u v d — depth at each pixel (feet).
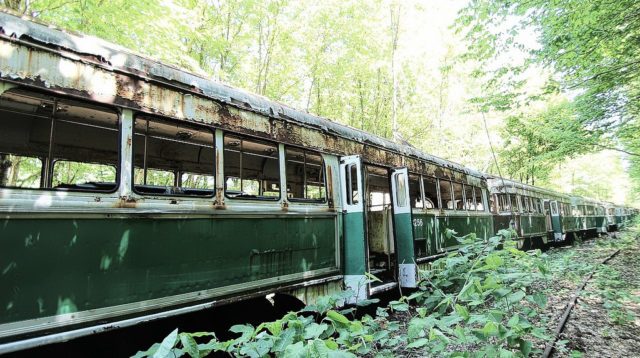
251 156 18.97
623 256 42.93
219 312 15.02
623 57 26.22
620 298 22.53
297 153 17.60
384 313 13.83
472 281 13.46
